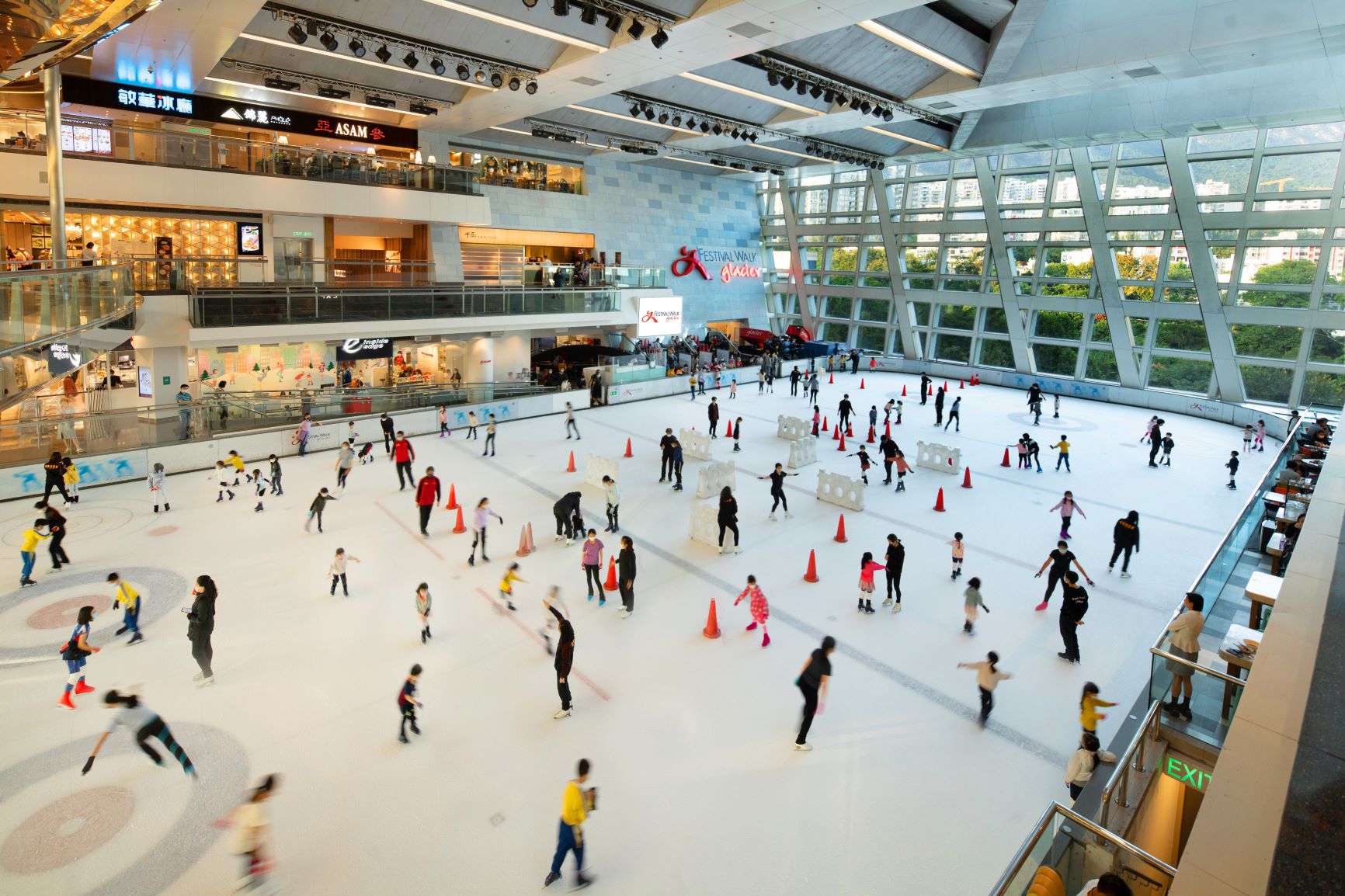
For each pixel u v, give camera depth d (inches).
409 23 653.9
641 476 744.3
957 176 1312.7
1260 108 845.2
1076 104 998.4
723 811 290.7
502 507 637.3
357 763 313.7
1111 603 479.5
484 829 279.0
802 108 937.5
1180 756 299.6
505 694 365.1
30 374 493.4
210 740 326.6
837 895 252.7
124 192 775.7
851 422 1018.7
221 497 641.0
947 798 300.4
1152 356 1149.7
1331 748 149.6
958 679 386.9
